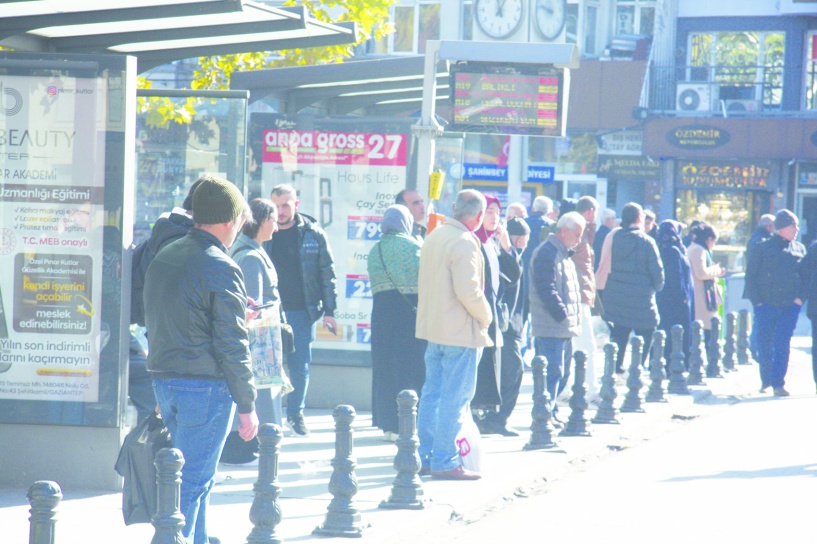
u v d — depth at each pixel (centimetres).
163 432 923
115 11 1353
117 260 1252
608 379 1914
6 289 1261
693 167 5222
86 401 1262
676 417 2075
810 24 5244
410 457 1225
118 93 1245
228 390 915
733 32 5334
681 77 5291
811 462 1584
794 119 5034
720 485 1423
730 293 3441
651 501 1327
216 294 895
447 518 1216
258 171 1881
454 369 1362
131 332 1364
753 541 1133
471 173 3153
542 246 1750
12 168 1255
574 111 5156
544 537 1148
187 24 1480
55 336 1261
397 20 5300
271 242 1623
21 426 1273
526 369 2630
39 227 1255
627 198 5275
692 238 2633
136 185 1655
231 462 1448
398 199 1681
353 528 1094
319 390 1925
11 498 1221
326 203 1877
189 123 1644
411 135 1856
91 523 1124
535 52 1684
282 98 1959
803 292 2347
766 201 5216
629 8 5334
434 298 1355
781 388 2369
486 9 5241
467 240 1338
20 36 1440
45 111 1251
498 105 1953
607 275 2256
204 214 917
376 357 1588
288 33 1625
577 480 1463
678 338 2312
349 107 2175
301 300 1634
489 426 1738
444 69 1931
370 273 1591
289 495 1277
